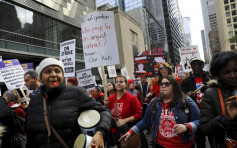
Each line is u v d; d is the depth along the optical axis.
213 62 1.65
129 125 3.33
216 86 1.71
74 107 1.75
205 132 1.64
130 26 35.28
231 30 72.38
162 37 93.12
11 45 13.62
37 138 1.69
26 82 3.30
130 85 5.59
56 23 18.77
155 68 6.01
